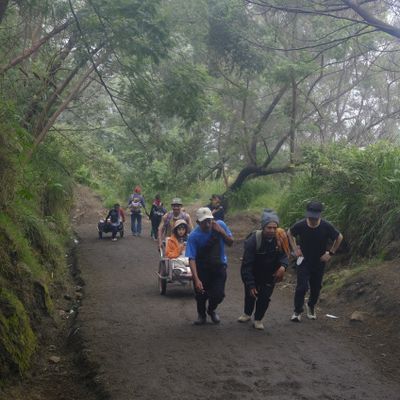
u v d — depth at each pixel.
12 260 8.41
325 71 24.23
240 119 23.27
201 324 8.50
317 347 7.39
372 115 28.58
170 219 11.30
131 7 12.52
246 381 6.17
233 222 22.75
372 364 6.82
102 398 5.92
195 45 19.62
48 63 15.20
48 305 8.81
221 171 27.73
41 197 15.34
